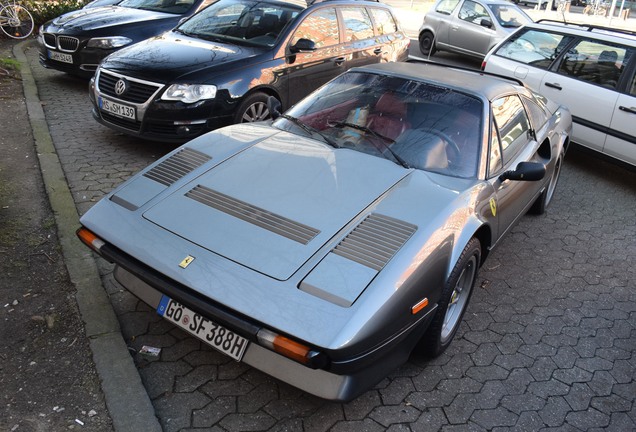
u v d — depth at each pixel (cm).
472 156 338
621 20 2700
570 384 307
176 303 264
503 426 270
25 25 1080
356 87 384
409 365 307
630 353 342
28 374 263
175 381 273
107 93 559
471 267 323
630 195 623
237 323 227
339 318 220
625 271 448
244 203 278
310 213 270
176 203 282
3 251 361
